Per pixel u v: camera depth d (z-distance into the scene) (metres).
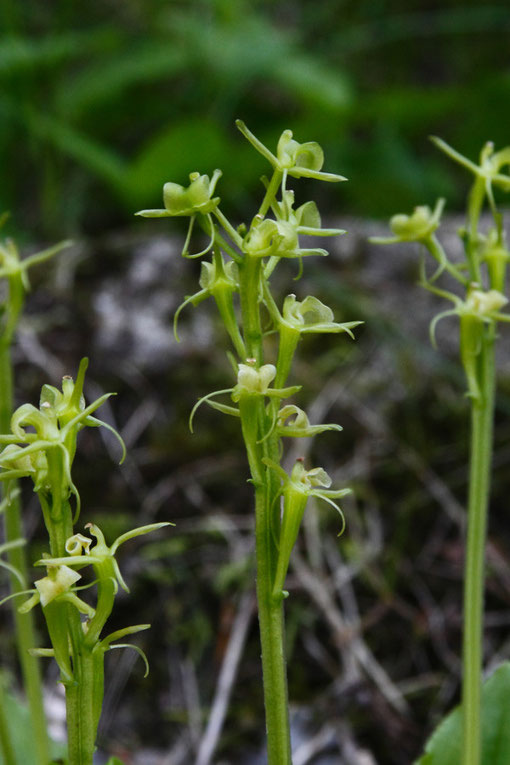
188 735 0.44
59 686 0.46
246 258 0.27
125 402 0.52
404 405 0.51
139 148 0.79
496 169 0.32
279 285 0.56
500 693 0.35
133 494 0.50
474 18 0.87
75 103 0.69
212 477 0.50
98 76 0.68
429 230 0.31
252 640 0.46
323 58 0.85
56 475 0.27
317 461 0.51
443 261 0.32
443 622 0.46
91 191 0.73
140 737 0.44
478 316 0.32
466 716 0.33
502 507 0.49
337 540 0.48
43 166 0.72
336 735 0.43
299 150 0.27
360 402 0.52
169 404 0.52
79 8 0.86
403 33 0.87
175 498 0.50
